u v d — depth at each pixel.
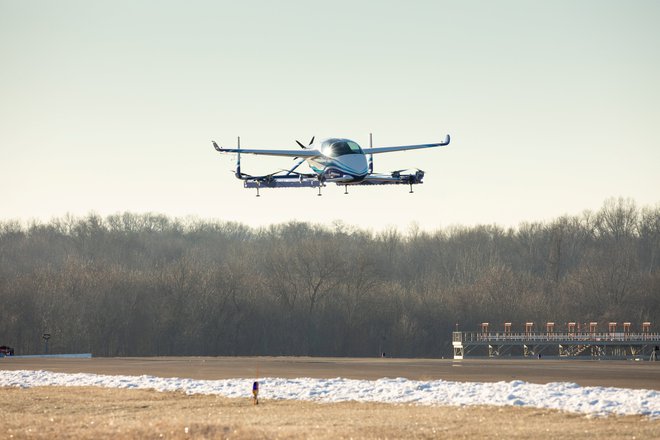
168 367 135.12
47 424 70.00
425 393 83.50
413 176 130.38
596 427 61.94
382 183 132.38
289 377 110.25
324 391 87.62
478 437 59.38
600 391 80.88
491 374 115.44
